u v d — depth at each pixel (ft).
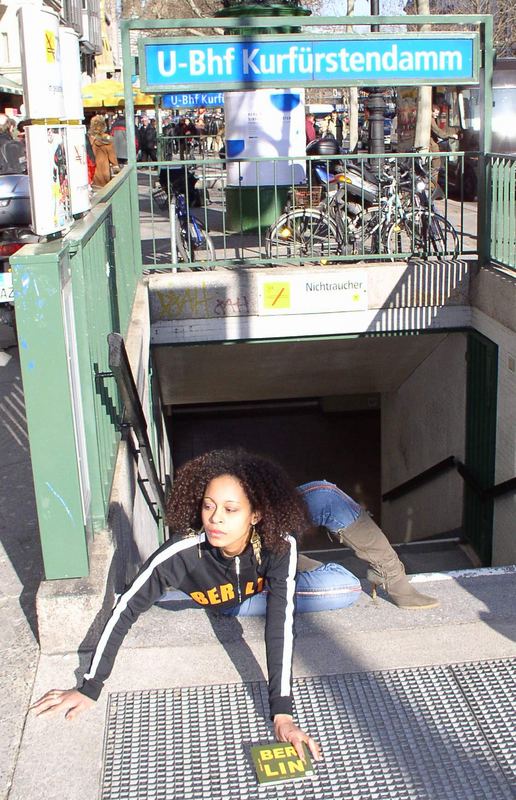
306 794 8.39
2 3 66.90
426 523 33.86
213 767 8.74
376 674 10.19
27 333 9.53
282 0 31.65
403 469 37.99
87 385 11.10
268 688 8.79
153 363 28.27
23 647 10.55
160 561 9.14
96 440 11.33
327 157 25.57
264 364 34.50
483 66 24.06
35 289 9.41
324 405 50.57
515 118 48.85
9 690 9.79
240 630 10.96
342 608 11.59
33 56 11.68
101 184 42.34
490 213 24.85
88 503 11.05
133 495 15.02
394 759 8.83
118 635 9.19
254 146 33.24
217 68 23.21
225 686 9.95
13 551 13.11
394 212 26.73
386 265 25.62
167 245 32.22
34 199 12.03
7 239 23.85
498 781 8.52
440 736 9.14
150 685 9.97
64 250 9.89
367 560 11.46
